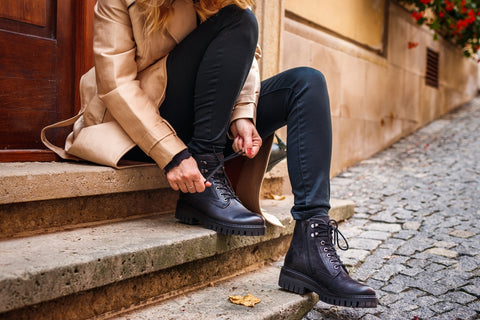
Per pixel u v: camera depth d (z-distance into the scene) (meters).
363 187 3.26
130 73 1.48
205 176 1.51
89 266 1.11
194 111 1.54
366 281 1.76
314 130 1.45
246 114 1.55
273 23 2.62
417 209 2.67
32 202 1.36
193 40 1.49
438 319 1.47
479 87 7.97
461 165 3.68
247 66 1.48
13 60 1.77
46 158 1.77
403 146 4.62
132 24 1.47
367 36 4.11
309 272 1.41
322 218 1.42
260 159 1.66
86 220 1.51
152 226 1.53
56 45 1.91
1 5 1.74
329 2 3.45
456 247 2.06
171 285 1.41
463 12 4.93
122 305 1.26
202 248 1.43
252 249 1.77
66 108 1.96
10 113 1.77
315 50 3.27
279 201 2.34
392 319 1.47
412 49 5.10
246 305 1.34
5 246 1.21
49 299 1.03
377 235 2.27
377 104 4.36
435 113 5.96
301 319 1.45
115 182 1.52
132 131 1.44
